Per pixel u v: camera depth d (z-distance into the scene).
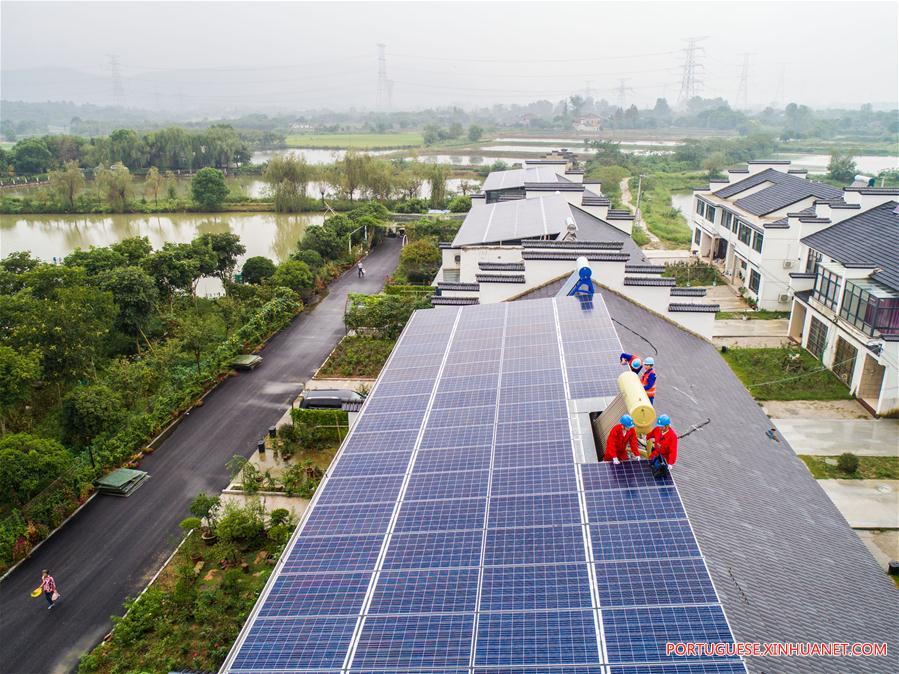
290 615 13.47
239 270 77.81
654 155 186.38
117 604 27.31
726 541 17.78
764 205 66.25
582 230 48.47
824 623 16.19
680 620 11.84
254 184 155.88
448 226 85.31
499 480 16.55
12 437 31.23
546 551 13.93
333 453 38.09
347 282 72.31
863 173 138.12
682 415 24.38
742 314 60.31
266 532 30.91
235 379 47.78
